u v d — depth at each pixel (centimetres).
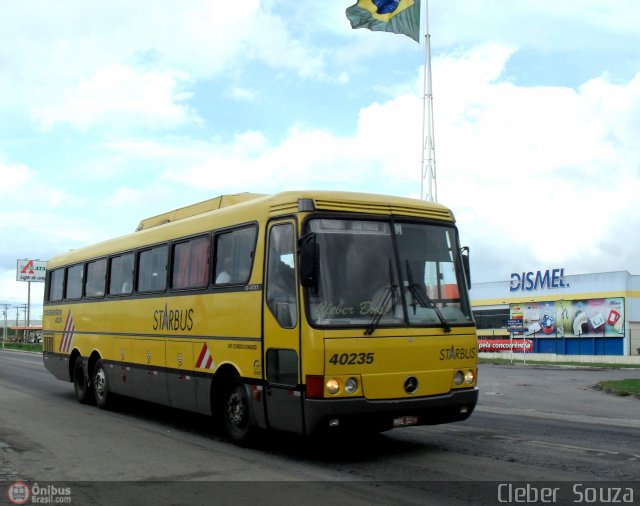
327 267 830
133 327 1284
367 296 839
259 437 959
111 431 1130
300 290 819
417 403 836
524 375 2955
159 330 1180
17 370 2725
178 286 1134
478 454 897
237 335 948
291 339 830
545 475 771
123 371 1320
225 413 998
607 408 1546
